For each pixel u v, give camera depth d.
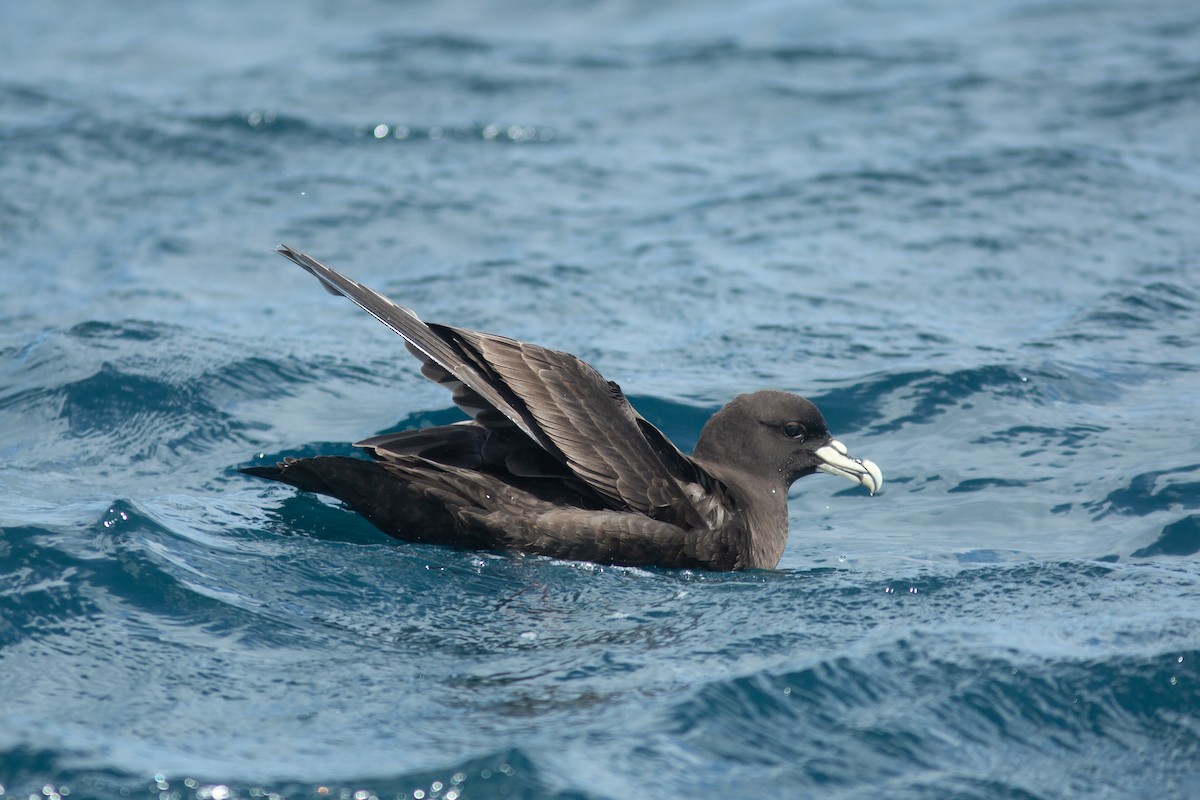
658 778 7.37
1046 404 14.26
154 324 16.06
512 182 21.98
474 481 10.77
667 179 22.19
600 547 10.57
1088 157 21.95
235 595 9.45
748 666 8.63
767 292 17.62
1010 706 8.36
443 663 8.72
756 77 27.27
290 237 19.75
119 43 30.55
